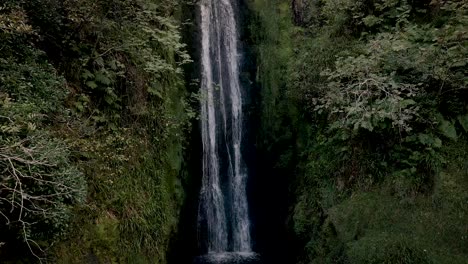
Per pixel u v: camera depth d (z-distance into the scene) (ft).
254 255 25.72
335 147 21.95
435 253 16.29
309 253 21.06
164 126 21.56
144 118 20.38
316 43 25.04
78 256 14.56
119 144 18.38
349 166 20.97
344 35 23.93
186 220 23.84
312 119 24.54
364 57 19.62
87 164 16.35
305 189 23.26
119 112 19.19
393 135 19.61
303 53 25.85
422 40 20.04
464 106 18.69
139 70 20.27
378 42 19.34
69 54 17.60
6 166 11.19
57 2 15.80
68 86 16.74
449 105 18.88
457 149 18.45
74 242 14.65
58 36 17.21
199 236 25.38
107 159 17.33
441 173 18.16
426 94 18.97
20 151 11.07
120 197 17.31
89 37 18.45
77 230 14.92
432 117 18.74
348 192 20.63
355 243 18.03
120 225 16.76
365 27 23.27
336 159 21.71
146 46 20.44
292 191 25.02
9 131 10.78
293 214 23.81
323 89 22.59
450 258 15.99
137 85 20.08
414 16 22.09
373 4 22.93
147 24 19.21
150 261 17.97
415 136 18.93
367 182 20.11
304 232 22.31
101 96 18.35
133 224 17.46
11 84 12.75
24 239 11.75
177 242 22.02
